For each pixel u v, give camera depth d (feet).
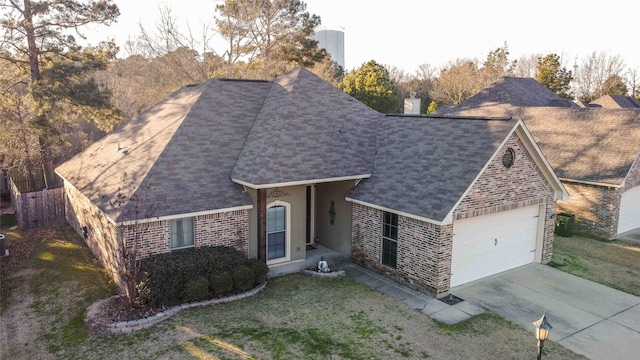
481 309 41.27
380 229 49.70
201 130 55.52
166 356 32.81
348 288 46.14
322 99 62.69
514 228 51.29
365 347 34.24
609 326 38.45
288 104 58.59
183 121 55.83
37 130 85.46
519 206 49.34
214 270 42.83
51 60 88.79
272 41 138.51
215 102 60.70
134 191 44.98
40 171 96.48
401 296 44.14
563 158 75.72
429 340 35.45
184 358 32.48
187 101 62.69
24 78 93.25
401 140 56.54
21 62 87.81
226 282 42.27
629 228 71.61
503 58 217.36
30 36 84.69
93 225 55.83
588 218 69.41
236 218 48.49
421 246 44.47
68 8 86.79
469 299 43.45
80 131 123.65
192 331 36.45
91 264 53.47
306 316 39.42
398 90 228.02
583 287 46.93
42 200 72.54
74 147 117.70
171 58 130.93
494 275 49.88
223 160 52.60
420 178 47.75
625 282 48.65
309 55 141.49
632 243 64.85
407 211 44.39
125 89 134.31
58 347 34.73
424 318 39.27
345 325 37.78
